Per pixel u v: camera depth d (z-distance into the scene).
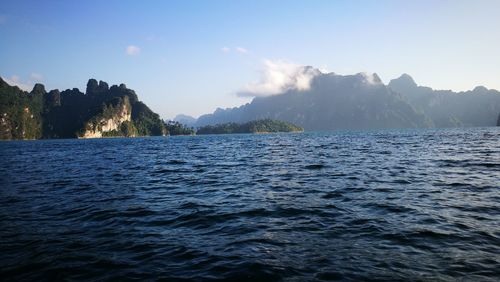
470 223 10.55
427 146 50.06
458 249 8.41
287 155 41.56
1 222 12.14
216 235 10.14
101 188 19.84
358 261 7.82
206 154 49.16
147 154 53.34
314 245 9.01
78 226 11.52
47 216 13.02
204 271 7.54
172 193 17.59
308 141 89.75
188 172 26.95
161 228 11.07
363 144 63.06
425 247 8.61
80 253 8.84
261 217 12.07
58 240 9.96
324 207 13.30
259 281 6.97
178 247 9.15
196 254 8.58
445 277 6.90
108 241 9.81
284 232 10.24
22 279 7.35
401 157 33.56
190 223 11.54
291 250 8.67
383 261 7.79
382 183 18.47
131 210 13.76
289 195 15.99
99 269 7.80
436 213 11.86
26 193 18.39
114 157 48.34
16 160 45.62
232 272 7.42
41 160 44.97
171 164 34.81
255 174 24.30
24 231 10.95
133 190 18.88
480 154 34.28
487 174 20.70
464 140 66.44
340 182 19.30
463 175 20.52
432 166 25.41
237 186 19.20
